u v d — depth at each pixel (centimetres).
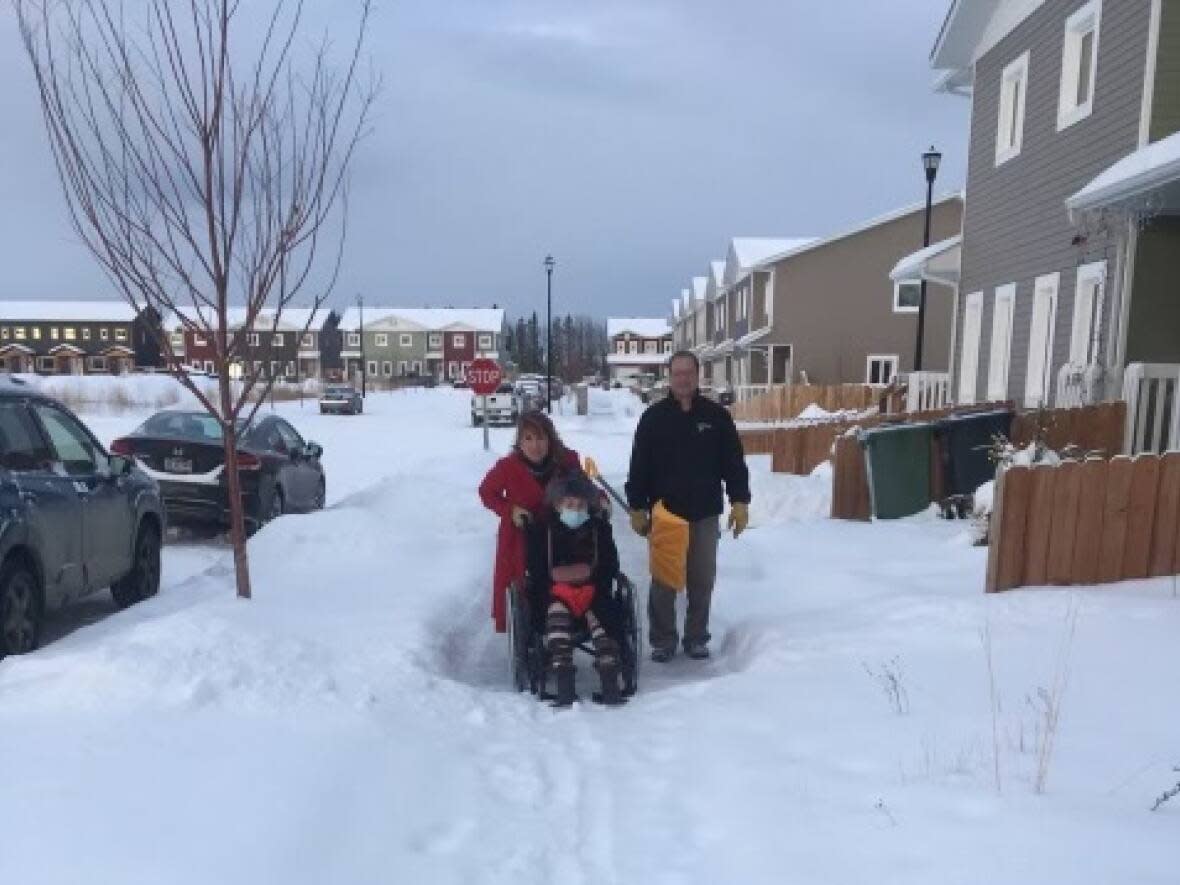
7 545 514
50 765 331
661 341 10462
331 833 295
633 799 344
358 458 2144
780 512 1064
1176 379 894
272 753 352
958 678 436
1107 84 1072
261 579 676
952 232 3478
